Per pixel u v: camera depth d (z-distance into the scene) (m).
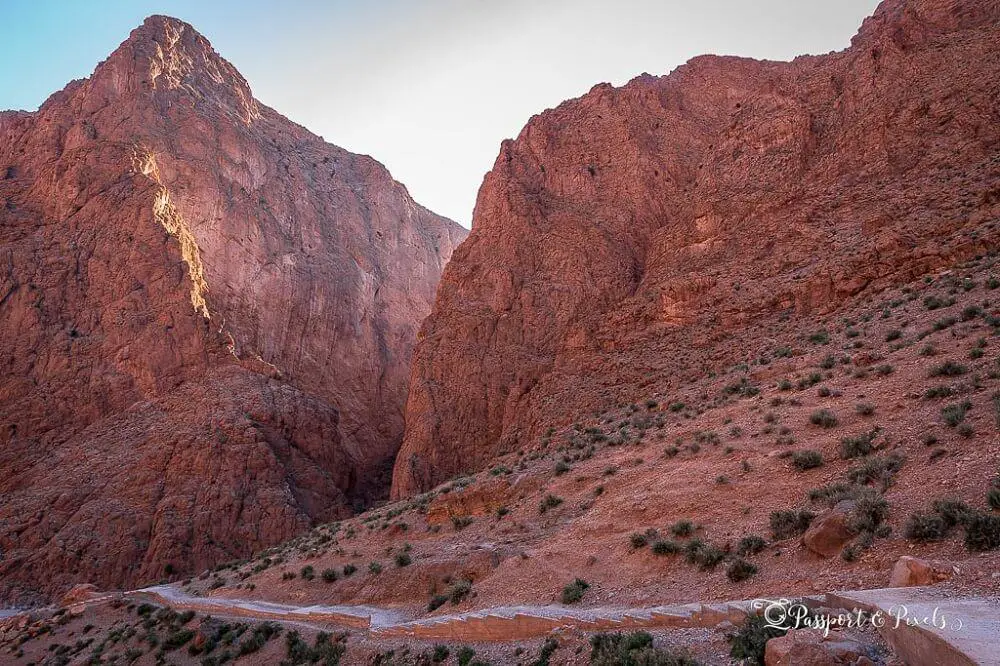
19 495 64.62
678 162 64.56
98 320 79.31
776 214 47.94
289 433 77.81
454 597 20.91
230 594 35.28
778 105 56.97
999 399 14.88
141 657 30.61
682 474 20.42
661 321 47.81
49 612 45.47
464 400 57.50
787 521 14.16
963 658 5.82
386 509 42.56
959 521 10.67
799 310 38.12
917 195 39.09
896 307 29.75
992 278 25.61
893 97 47.28
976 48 45.81
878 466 14.58
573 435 37.84
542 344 56.75
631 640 11.59
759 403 24.83
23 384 73.00
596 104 73.50
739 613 10.67
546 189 69.19
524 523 24.70
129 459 67.25
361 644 20.72
